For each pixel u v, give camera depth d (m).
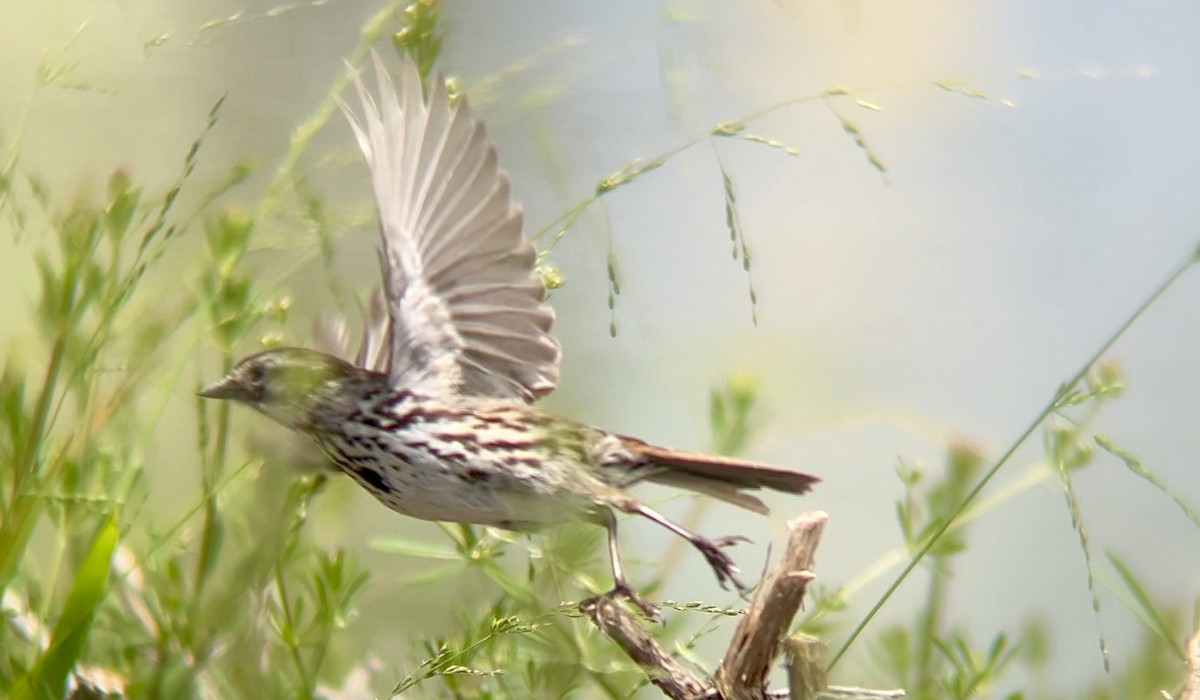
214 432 4.63
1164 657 4.66
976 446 4.68
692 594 4.73
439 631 4.63
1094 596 4.60
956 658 4.61
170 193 4.56
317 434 4.59
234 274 4.59
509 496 4.59
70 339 4.57
